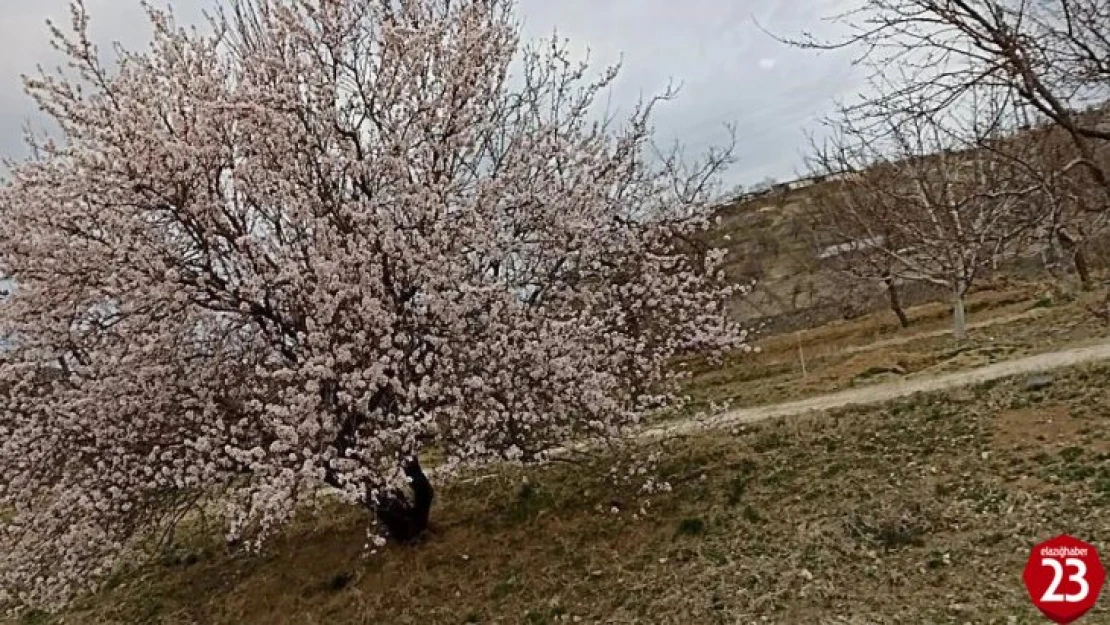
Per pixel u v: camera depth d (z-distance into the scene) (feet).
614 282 42.09
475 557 39.60
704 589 32.50
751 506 37.81
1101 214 18.19
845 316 106.63
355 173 36.60
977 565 29.27
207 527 49.52
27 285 35.53
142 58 39.17
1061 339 55.47
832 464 39.96
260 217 37.78
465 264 37.40
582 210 40.14
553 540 39.37
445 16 40.73
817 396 54.75
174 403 36.55
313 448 34.53
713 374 76.07
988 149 19.76
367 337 34.78
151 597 45.27
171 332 35.37
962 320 67.05
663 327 41.88
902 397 46.83
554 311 39.68
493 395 36.14
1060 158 19.08
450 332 36.22
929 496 34.76
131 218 35.35
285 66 37.45
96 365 34.78
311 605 39.65
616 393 40.14
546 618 33.73
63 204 35.29
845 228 76.64
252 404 34.04
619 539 37.96
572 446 41.93
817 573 31.42
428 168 38.24
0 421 37.83
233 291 35.53
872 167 55.88
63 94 36.45
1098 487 31.83
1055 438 36.60
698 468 43.06
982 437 38.65
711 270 42.63
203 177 36.01
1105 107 18.45
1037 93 17.74
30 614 47.55
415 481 41.55
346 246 35.24
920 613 27.25
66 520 36.58
